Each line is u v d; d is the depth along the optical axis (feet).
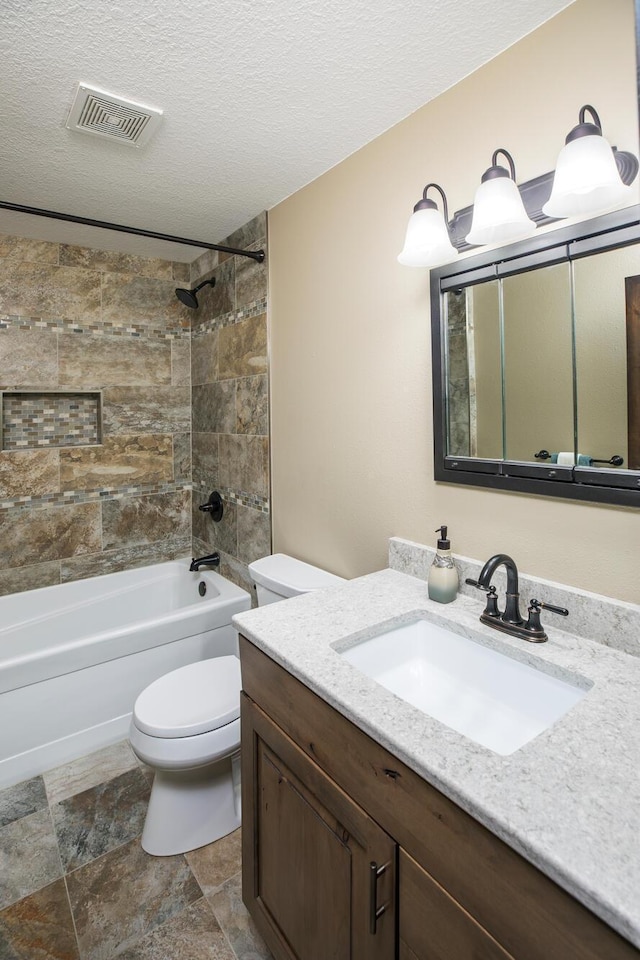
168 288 9.87
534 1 3.59
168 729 4.93
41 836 5.48
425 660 4.19
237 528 8.67
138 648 7.22
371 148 5.44
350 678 3.16
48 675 6.54
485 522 4.47
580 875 1.79
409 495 5.24
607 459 3.54
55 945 4.31
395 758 2.59
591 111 3.24
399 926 2.62
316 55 4.13
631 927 1.63
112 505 9.52
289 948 3.65
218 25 3.79
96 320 9.12
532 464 3.98
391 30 3.85
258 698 3.88
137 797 6.11
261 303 7.61
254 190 6.66
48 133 5.26
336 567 6.37
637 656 3.40
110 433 9.41
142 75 4.36
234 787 6.01
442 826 2.33
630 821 2.02
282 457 7.36
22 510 8.64
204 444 9.73
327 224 6.14
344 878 3.02
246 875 4.23
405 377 5.19
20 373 8.45
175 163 5.92
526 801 2.13
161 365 9.89
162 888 4.85
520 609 4.10
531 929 1.98
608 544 3.61
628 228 3.32
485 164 4.27
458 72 4.35
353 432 5.94
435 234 4.05
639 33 2.40
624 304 3.39
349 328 5.89
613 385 3.48
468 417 4.48
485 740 3.43
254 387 7.93
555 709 3.30
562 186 3.10
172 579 9.72
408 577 5.12
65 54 4.09
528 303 3.94
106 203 7.07
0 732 6.27
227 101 4.73
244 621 4.01
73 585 8.85
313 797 3.28
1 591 8.51
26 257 8.42
